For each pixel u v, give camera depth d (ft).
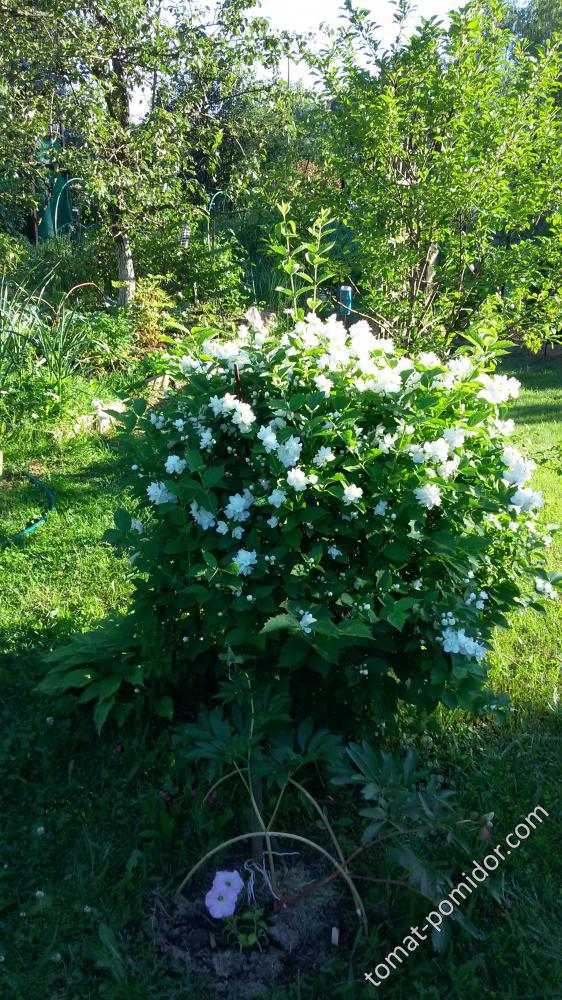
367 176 16.90
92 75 25.81
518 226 17.54
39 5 24.52
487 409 9.82
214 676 10.80
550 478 19.74
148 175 26.84
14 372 22.04
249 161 29.66
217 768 8.25
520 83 16.08
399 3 16.33
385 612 8.07
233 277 31.45
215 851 7.63
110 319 26.22
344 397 8.57
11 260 29.53
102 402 22.25
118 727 10.07
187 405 9.61
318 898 7.96
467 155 15.80
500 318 16.75
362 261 16.94
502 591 9.63
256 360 9.34
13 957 7.31
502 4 16.30
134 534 9.62
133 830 8.71
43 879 8.11
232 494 9.14
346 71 16.70
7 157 25.52
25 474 18.66
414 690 8.87
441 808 7.61
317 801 9.16
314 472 8.41
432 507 8.91
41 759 9.60
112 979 7.14
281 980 7.20
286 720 8.54
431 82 15.87
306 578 8.57
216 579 8.46
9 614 12.70
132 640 9.91
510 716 10.81
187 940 7.54
